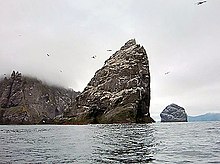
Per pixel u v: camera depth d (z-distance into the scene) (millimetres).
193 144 38375
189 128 88688
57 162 26703
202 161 24562
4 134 79750
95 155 30750
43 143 46812
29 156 31000
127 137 55688
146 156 28656
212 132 64750
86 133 73438
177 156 27703
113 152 32969
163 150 32750
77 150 35750
